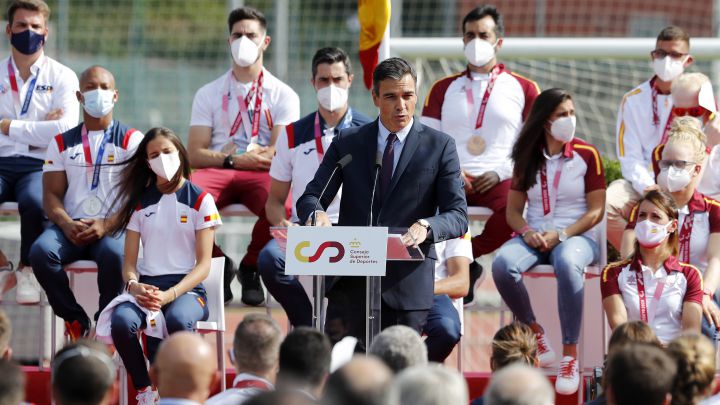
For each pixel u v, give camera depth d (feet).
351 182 47.75
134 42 129.49
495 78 64.54
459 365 59.72
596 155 59.67
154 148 54.75
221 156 63.10
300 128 59.98
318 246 42.29
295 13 115.34
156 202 55.42
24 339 69.51
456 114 64.23
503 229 61.72
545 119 58.85
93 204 59.00
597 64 90.68
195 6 135.23
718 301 57.26
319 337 36.37
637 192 63.62
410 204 47.34
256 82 65.05
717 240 57.26
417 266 47.34
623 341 41.29
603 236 58.85
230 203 63.46
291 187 61.46
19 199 60.95
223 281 57.11
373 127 48.24
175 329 52.54
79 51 127.65
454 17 132.16
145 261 55.47
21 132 61.98
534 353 44.52
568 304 56.54
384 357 36.91
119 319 51.78
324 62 59.21
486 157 63.82
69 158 59.36
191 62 132.05
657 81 64.75
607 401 35.19
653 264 54.60
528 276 61.77
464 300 62.23
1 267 62.08
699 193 58.59
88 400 32.60
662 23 141.38
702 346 36.58
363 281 47.60
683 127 57.52
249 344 38.06
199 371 33.42
